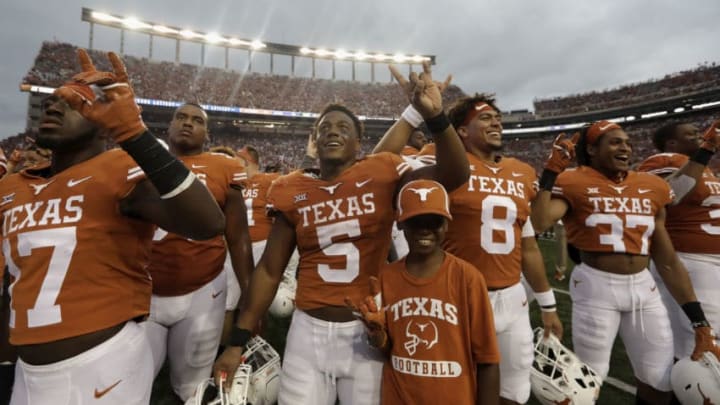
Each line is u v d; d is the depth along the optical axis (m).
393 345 1.59
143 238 1.42
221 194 2.38
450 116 2.27
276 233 1.88
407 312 1.57
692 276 2.69
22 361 1.30
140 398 1.39
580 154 2.61
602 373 2.33
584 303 2.40
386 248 1.80
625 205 2.34
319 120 1.91
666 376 2.25
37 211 1.28
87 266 1.26
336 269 1.71
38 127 1.30
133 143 1.09
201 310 2.33
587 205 2.39
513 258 2.01
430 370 1.50
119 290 1.33
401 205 1.55
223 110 29.17
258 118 30.80
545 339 2.18
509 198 2.01
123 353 1.32
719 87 24.77
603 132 2.42
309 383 1.67
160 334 2.27
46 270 1.24
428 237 1.53
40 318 1.22
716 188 2.65
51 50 26.19
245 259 2.47
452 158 1.58
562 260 6.37
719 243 2.63
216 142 31.09
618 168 2.38
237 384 1.78
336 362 1.65
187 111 2.50
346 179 1.76
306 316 1.74
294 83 34.03
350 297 1.68
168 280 2.22
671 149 3.15
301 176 1.89
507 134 35.56
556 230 6.45
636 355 2.33
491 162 2.16
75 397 1.24
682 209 2.74
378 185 1.74
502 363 1.96
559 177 2.51
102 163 1.33
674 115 27.88
